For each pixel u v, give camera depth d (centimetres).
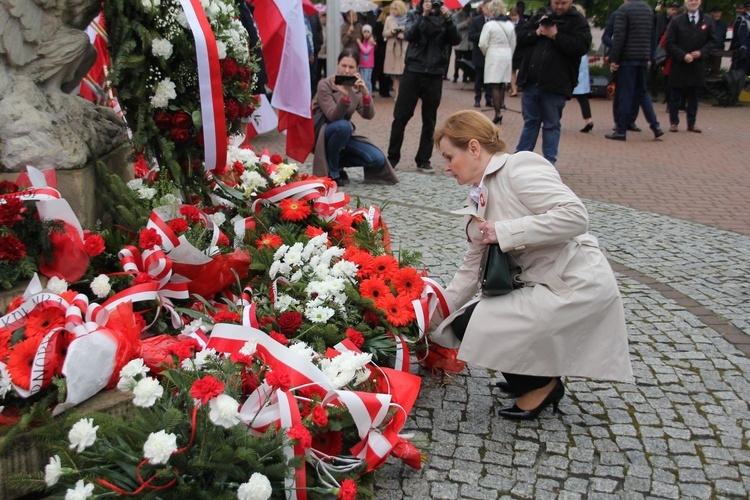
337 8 890
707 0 1702
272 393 262
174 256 334
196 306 343
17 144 334
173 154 370
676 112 1230
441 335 342
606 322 315
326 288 330
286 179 440
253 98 413
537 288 317
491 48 1265
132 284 320
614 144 1115
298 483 247
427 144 890
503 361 316
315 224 421
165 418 233
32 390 245
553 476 292
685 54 1182
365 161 801
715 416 338
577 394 357
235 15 392
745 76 1587
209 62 347
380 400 277
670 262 557
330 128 783
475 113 323
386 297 338
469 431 323
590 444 314
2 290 301
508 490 283
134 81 353
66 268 316
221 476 233
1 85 335
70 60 355
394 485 284
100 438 237
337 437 280
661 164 958
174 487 229
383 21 1669
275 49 636
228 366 267
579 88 1201
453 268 528
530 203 308
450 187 802
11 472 243
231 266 353
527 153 317
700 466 299
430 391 359
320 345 311
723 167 939
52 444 233
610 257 567
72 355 248
